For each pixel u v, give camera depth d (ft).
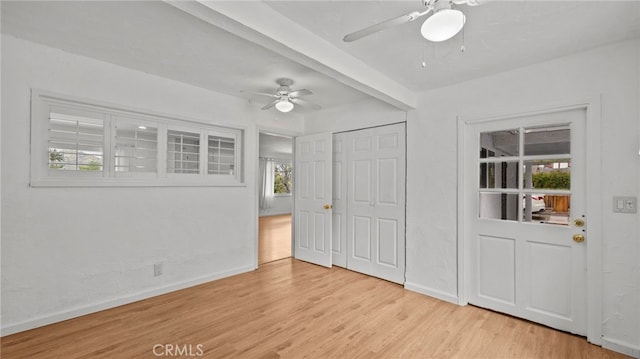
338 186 13.89
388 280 11.86
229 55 8.30
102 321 8.27
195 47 7.84
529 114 8.38
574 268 7.77
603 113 7.25
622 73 7.03
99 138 9.08
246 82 10.55
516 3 5.53
